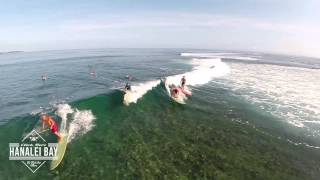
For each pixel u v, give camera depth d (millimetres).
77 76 35125
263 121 19906
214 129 17547
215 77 38594
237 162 13359
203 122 18719
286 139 16750
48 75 36625
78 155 13156
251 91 29984
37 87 27953
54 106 20328
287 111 22844
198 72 38781
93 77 34031
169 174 11922
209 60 62938
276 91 30766
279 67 58250
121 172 11938
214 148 14734
